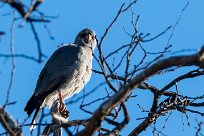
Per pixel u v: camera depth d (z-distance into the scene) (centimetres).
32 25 673
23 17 667
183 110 1189
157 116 1167
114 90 923
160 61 789
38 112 1514
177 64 780
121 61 973
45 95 1631
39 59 689
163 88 1181
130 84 806
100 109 818
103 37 958
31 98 1576
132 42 944
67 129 800
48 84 1661
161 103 1191
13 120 852
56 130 1077
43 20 674
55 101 1530
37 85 1655
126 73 927
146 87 1191
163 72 831
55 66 1692
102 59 946
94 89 859
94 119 830
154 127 1159
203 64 775
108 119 991
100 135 986
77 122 911
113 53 948
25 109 1520
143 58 949
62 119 864
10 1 657
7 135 872
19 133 832
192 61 762
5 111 850
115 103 816
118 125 984
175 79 1190
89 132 849
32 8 653
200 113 1168
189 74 1181
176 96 1205
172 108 1176
